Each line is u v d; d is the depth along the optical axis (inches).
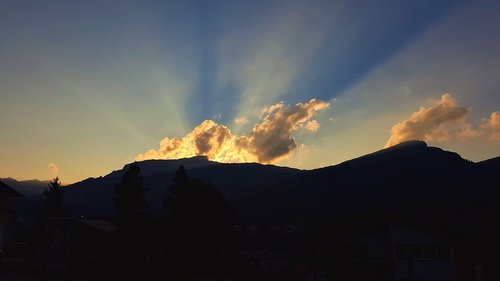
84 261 1391.5
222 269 2166.6
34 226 3373.5
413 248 1461.6
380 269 1418.6
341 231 1562.5
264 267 2191.2
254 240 3695.9
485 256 1547.7
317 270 1476.4
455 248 1445.6
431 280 1423.5
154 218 2406.5
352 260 1498.5
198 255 2244.1
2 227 1267.2
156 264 1364.4
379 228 1513.3
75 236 1790.1
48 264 1350.9
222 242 2372.0
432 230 1470.2
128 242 1824.6
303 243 1609.3
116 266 1374.3
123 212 2333.9
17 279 1064.2
